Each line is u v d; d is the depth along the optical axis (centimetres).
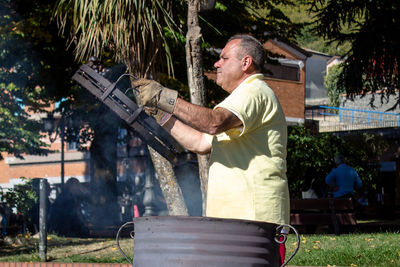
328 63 4794
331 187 1180
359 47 1571
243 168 293
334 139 2038
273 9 1589
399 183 3209
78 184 1344
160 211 1833
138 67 668
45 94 1695
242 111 281
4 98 1730
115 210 1825
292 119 3591
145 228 264
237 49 309
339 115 3928
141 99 293
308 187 1912
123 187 1856
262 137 294
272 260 270
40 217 794
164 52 724
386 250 745
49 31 1527
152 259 260
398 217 2048
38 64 1573
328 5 1565
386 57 1558
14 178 3928
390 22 1519
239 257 256
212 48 1424
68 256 815
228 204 292
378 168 2606
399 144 3225
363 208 2152
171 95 285
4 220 1486
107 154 1858
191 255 253
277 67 3578
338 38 1611
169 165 749
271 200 291
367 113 3722
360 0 1530
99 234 1273
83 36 651
